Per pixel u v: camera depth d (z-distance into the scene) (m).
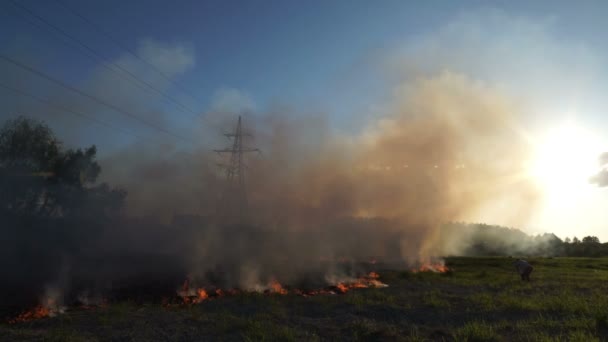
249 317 15.32
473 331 11.54
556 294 19.94
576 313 14.16
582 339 10.38
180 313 16.39
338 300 18.84
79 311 17.44
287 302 18.86
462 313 15.31
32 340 12.27
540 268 41.53
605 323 12.09
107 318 15.34
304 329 13.16
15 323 15.02
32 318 16.11
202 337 12.45
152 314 16.14
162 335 12.81
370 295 20.61
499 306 16.25
